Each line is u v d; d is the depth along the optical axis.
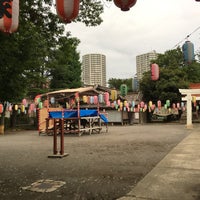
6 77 7.84
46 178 6.78
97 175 6.98
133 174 6.99
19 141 16.44
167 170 7.27
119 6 4.56
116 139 16.05
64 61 10.55
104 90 32.97
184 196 5.14
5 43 7.25
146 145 12.72
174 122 38.44
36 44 8.38
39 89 27.95
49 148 12.72
